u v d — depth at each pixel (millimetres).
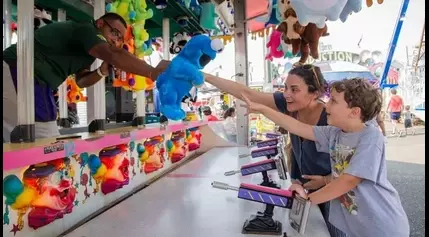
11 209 936
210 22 2998
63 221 1165
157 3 2152
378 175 1085
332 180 1172
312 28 2355
